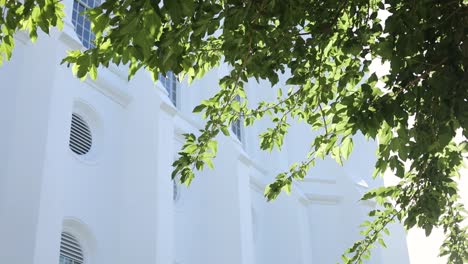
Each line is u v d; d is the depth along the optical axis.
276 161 25.42
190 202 18.86
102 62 5.69
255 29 5.80
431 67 5.55
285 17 5.74
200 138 7.76
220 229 19.02
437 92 5.43
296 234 24.28
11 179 12.16
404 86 5.69
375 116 5.71
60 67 13.60
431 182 7.58
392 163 6.72
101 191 15.16
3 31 5.99
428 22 5.51
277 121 8.40
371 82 5.93
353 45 6.11
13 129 12.76
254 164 24.25
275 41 6.22
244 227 19.17
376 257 26.62
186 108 20.69
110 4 4.84
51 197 12.21
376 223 8.98
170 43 5.27
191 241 18.33
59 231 12.19
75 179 14.37
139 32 4.39
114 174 15.84
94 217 14.62
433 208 7.60
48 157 12.45
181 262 17.52
